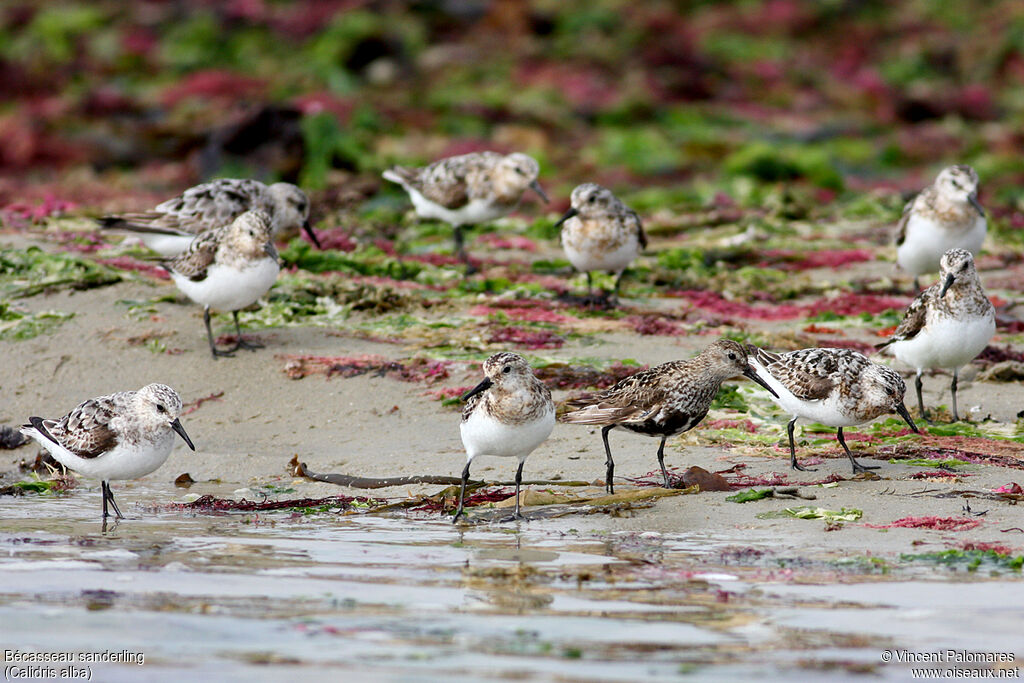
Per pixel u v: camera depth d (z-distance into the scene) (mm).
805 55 39594
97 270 18141
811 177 28719
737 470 12195
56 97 32625
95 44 35719
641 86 35500
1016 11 42750
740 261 21984
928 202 18391
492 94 33719
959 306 13352
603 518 10883
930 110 36406
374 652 7535
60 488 12336
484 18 38906
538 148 30312
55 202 24125
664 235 24125
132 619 8148
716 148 31094
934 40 41000
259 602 8523
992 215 25500
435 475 12266
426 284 19531
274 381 14984
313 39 36781
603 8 40125
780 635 7809
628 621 8102
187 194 18062
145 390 11180
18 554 9750
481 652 7523
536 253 22281
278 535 10445
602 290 19141
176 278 15617
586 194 17828
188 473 12664
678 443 13156
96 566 9398
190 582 8984
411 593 8719
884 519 10570
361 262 20062
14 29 36469
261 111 27672
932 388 15016
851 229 24766
